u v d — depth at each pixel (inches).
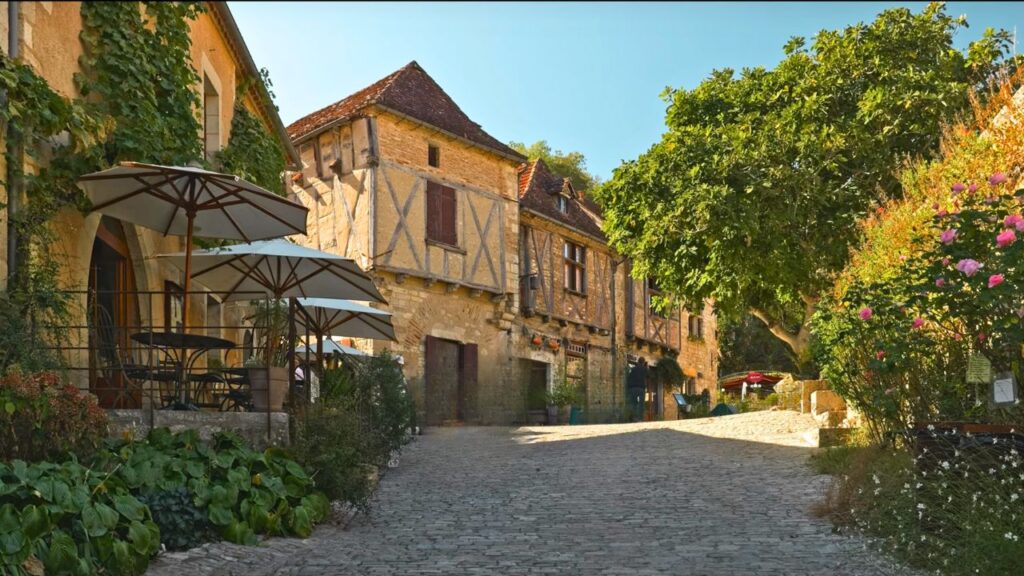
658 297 797.9
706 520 300.2
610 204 761.6
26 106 304.3
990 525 201.5
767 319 792.3
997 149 347.9
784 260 673.0
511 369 919.0
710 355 1344.7
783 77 725.9
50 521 195.9
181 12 414.0
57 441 234.4
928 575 212.1
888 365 293.7
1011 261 235.9
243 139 565.3
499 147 922.1
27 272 298.8
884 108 658.8
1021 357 266.4
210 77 497.7
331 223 831.7
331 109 896.3
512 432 667.4
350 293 424.8
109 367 314.8
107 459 244.4
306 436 316.2
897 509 241.8
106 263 409.4
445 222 859.4
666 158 722.2
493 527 297.0
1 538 183.2
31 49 317.1
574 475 418.0
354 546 263.4
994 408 269.3
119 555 205.8
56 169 329.7
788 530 278.4
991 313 257.8
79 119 330.0
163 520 236.2
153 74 390.0
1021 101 363.3
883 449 317.4
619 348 1093.1
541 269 973.8
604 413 1020.5
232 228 383.6
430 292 839.1
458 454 521.7
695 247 699.4
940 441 241.0
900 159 658.8
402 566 234.7
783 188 674.8
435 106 883.4
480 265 890.1
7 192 300.0
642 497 351.9
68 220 342.3
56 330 305.9
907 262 286.4
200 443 277.7
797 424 544.1
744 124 719.1
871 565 227.3
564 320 995.9
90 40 364.8
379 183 798.5
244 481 266.5
